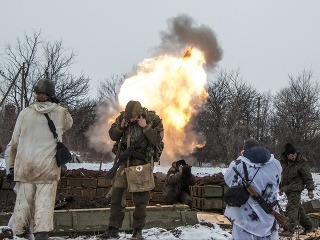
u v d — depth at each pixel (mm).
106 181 12992
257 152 5688
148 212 8289
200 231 7922
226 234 8086
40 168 6566
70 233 7793
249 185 5594
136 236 7141
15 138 6742
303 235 10461
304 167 10367
